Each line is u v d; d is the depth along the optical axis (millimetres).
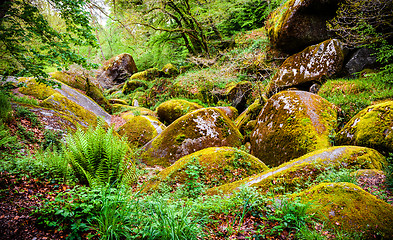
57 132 6074
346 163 3889
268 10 17250
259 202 2904
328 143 5449
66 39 5453
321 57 9359
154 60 21953
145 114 12539
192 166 4293
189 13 16375
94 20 5598
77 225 2215
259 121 7508
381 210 2377
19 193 2676
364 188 3119
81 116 8648
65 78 12836
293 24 10438
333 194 2668
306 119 5930
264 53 13680
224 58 16281
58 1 4855
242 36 17469
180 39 20844
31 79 9781
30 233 2156
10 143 4449
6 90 5832
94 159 3242
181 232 2217
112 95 17703
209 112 8047
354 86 7770
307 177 3686
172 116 11688
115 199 2418
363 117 5113
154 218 2371
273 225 2582
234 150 5148
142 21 13047
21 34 4707
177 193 3738
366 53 8508
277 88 10633
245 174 4684
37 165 3205
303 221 2486
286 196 3049
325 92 8422
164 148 7422
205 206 3014
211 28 17203
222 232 2635
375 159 3947
